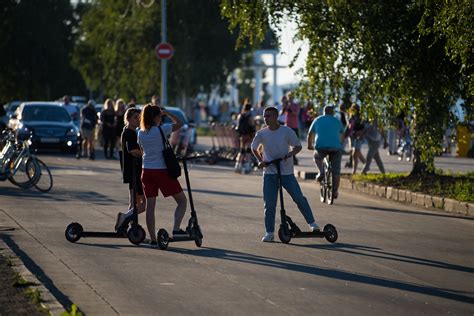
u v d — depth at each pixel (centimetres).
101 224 3359
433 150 4822
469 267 2578
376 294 2161
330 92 4872
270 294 2138
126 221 2908
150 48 13988
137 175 2930
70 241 2923
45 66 15250
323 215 3816
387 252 2825
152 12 13988
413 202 4359
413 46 4591
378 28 4556
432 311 1989
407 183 4716
